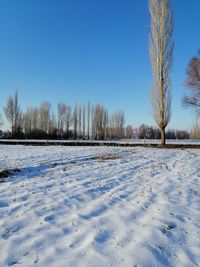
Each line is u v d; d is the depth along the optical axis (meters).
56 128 62.84
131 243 3.64
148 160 13.96
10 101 53.28
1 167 10.26
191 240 3.80
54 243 3.61
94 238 3.78
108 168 10.81
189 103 28.34
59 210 5.08
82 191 6.63
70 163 12.09
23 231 4.02
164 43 24.81
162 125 25.80
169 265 3.08
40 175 8.85
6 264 3.03
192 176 9.16
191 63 27.59
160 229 4.18
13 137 54.19
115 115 77.00
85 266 2.98
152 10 25.19
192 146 25.53
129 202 5.72
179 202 5.79
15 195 6.12
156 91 25.53
